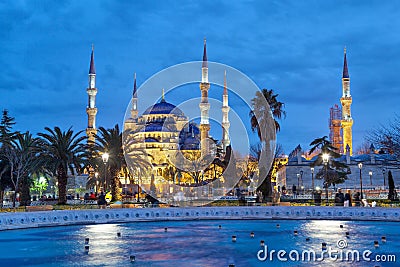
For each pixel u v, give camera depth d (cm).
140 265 1855
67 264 1883
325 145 8681
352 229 3175
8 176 6325
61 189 5328
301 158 10544
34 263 1909
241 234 2934
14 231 3080
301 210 4028
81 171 5672
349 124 14612
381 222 3709
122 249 2297
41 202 6156
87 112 13038
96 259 2003
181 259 2005
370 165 10362
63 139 5316
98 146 5847
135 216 3841
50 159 5238
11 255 2116
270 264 1877
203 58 10500
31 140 6088
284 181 10662
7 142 5872
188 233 3008
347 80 14762
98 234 2941
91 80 13212
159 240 2642
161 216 3925
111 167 5878
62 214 3491
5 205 5609
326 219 3969
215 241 2598
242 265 1859
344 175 8650
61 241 2591
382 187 9206
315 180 10338
